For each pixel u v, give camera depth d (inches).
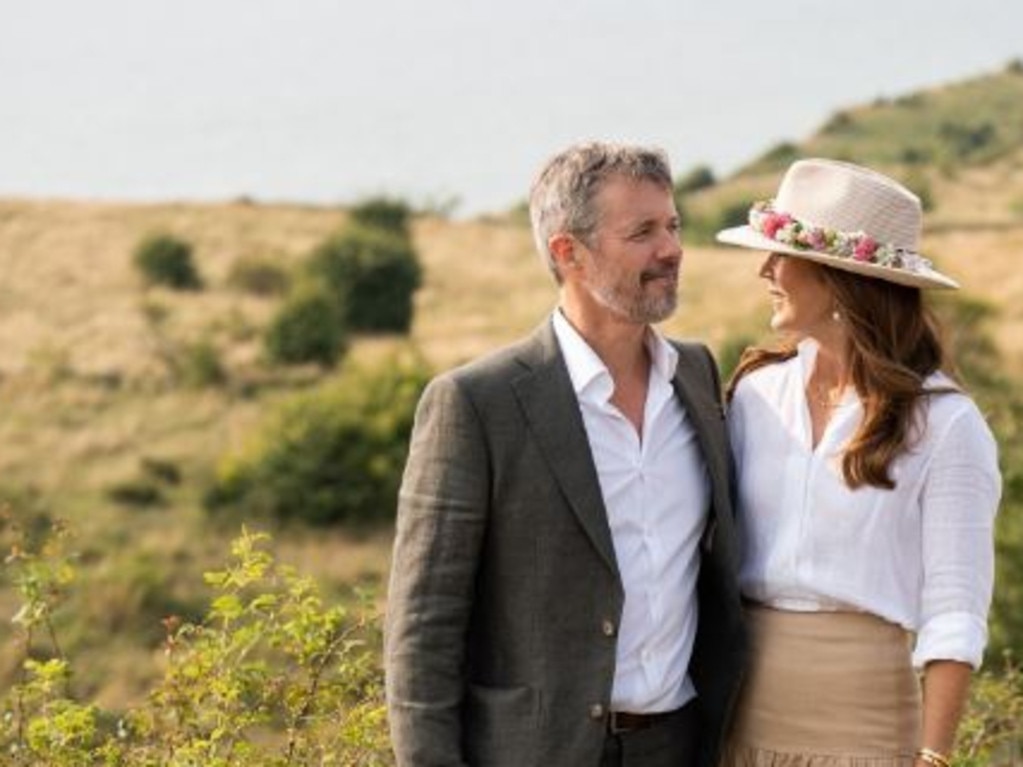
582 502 144.7
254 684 187.8
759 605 154.7
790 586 151.5
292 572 192.9
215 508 1140.5
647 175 147.8
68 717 183.6
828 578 149.7
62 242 2383.1
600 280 147.4
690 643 152.0
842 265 148.7
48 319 1947.6
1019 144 5255.9
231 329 1771.7
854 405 150.6
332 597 976.9
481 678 148.3
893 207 151.9
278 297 2074.3
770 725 152.1
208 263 2317.9
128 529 1122.0
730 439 158.6
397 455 1138.7
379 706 187.5
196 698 186.5
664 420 151.3
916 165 4507.9
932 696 146.1
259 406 1464.1
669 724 150.9
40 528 1118.4
